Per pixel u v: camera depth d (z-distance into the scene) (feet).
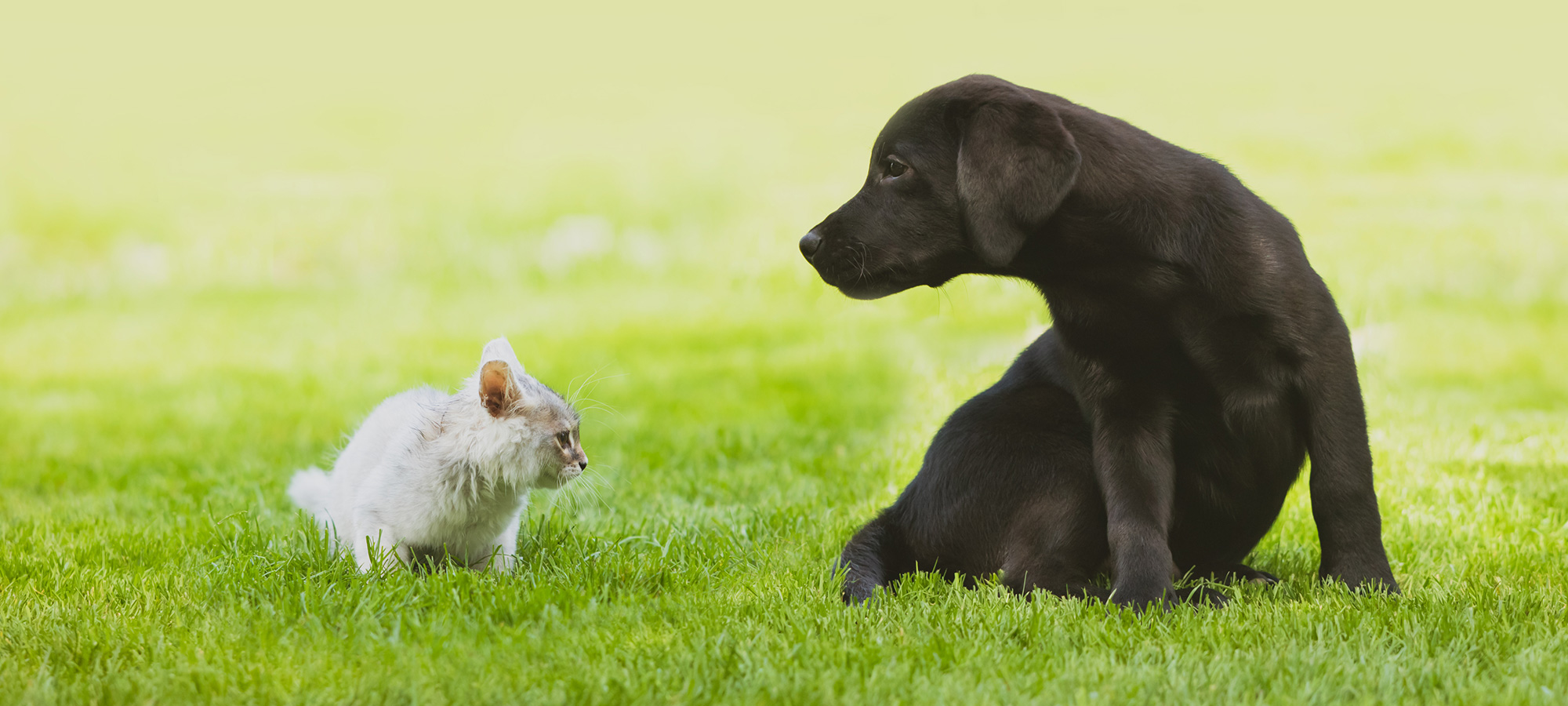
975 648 15.10
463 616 16.60
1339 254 61.46
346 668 14.78
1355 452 17.57
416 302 68.49
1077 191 17.54
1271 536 23.59
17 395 47.06
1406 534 22.84
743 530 22.67
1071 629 15.85
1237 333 17.51
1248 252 17.33
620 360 52.65
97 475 31.91
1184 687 13.50
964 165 17.53
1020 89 18.78
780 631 16.17
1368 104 99.40
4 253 80.33
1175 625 15.99
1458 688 13.47
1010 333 53.01
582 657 15.03
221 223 85.51
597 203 88.12
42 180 95.81
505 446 19.26
